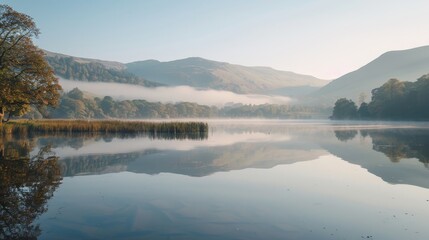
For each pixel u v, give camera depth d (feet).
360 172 64.85
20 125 171.73
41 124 180.86
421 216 37.70
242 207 40.52
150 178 57.93
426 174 62.28
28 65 138.31
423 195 46.85
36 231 31.68
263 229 33.09
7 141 124.47
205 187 51.24
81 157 82.89
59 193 46.24
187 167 70.08
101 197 44.39
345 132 200.75
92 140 135.13
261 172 64.90
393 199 44.78
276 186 52.31
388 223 35.40
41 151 93.61
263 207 40.70
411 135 166.81
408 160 80.33
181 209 39.45
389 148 107.24
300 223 35.04
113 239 29.91
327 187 51.70
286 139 149.28
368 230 33.27
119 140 136.87
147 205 40.88
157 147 109.19
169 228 32.91
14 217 35.73
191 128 192.44
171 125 190.08
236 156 88.28
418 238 31.27
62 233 31.22
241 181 56.03
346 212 38.99
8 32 133.08
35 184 51.49
